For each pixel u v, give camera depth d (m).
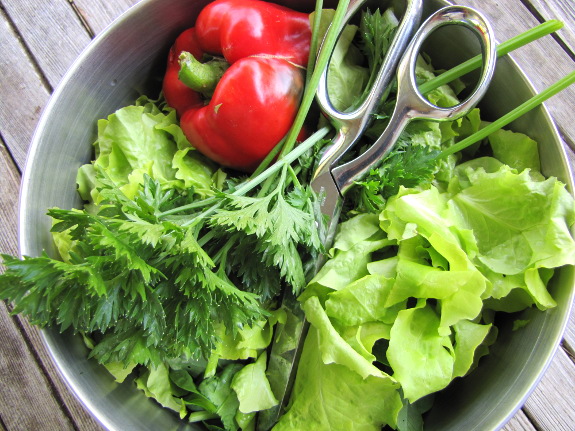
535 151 0.71
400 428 0.67
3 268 0.91
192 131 0.73
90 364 0.68
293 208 0.61
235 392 0.69
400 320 0.64
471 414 0.66
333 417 0.65
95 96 0.75
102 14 0.92
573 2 0.89
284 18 0.74
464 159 0.78
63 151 0.72
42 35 0.92
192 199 0.67
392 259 0.67
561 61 0.88
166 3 0.72
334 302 0.65
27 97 0.92
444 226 0.64
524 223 0.66
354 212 0.71
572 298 0.63
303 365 0.68
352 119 0.66
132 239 0.55
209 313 0.57
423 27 0.64
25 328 0.90
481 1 0.90
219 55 0.75
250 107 0.68
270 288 0.65
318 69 0.66
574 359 0.85
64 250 0.69
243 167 0.76
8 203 0.92
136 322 0.59
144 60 0.78
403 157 0.68
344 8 0.65
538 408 0.84
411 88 0.64
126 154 0.74
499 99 0.73
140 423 0.68
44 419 0.88
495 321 0.73
